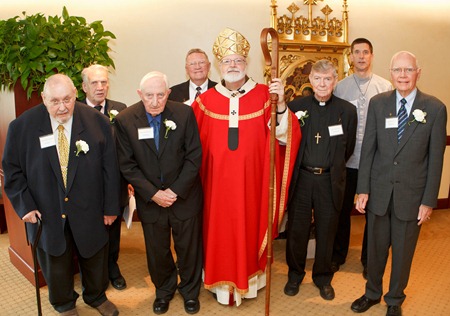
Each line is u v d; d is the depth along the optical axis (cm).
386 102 230
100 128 221
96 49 291
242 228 240
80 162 212
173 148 227
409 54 216
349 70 397
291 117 243
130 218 254
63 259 221
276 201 251
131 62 387
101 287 238
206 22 392
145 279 294
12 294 270
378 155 233
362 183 238
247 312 250
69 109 201
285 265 318
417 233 230
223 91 247
